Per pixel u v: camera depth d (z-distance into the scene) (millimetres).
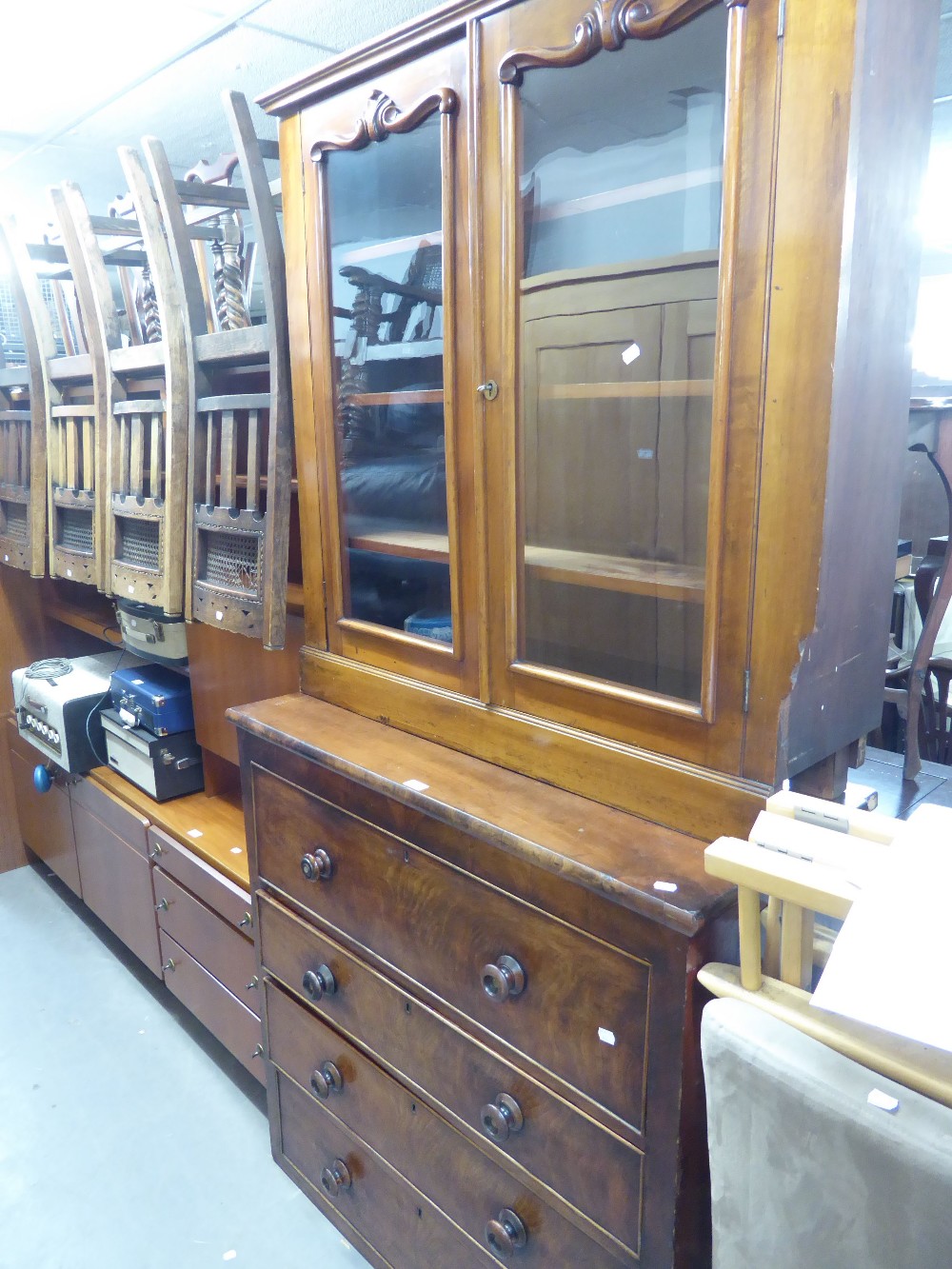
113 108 2002
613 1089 917
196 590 1526
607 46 840
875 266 795
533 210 959
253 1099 1801
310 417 1294
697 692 930
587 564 1006
